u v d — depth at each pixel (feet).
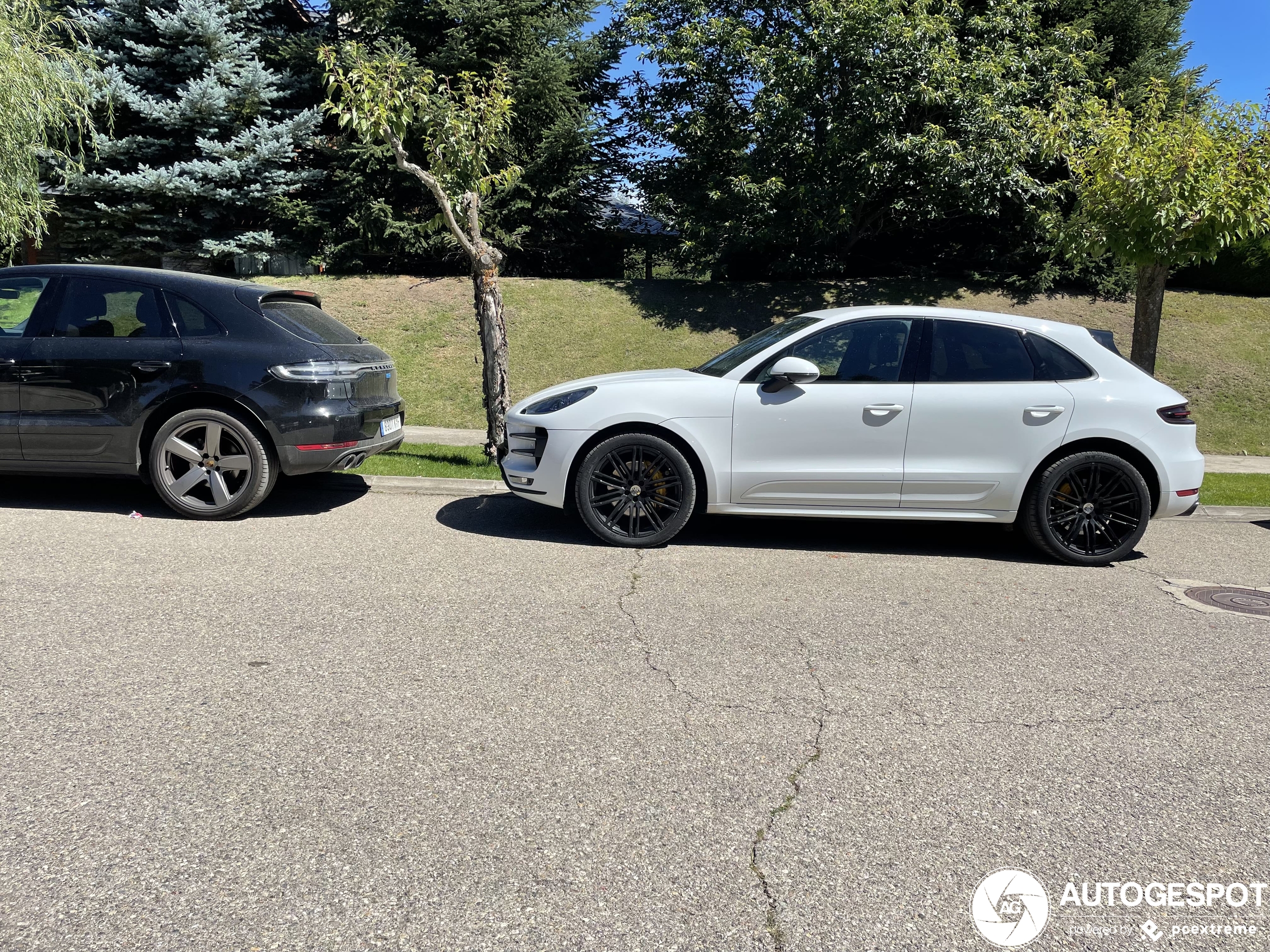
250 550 17.97
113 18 53.98
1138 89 51.47
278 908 7.06
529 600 15.34
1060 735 10.69
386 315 49.98
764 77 49.03
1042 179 50.90
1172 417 19.16
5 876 7.34
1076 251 31.24
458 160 26.73
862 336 19.54
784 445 19.03
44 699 10.71
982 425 18.90
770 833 8.36
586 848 8.02
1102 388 19.11
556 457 19.35
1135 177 26.81
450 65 53.31
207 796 8.68
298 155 57.57
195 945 6.60
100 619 13.55
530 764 9.53
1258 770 9.93
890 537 21.70
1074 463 19.08
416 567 17.20
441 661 12.37
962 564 19.17
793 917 7.16
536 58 53.88
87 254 54.65
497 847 7.98
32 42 40.01
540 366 45.06
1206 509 25.49
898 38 45.24
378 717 10.54
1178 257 28.58
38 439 20.15
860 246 59.06
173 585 15.40
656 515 19.45
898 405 18.88
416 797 8.79
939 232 57.26
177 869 7.52
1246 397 43.04
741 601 15.79
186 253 54.80
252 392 19.83
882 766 9.76
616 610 14.96
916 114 48.65
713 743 10.17
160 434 20.08
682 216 55.06
